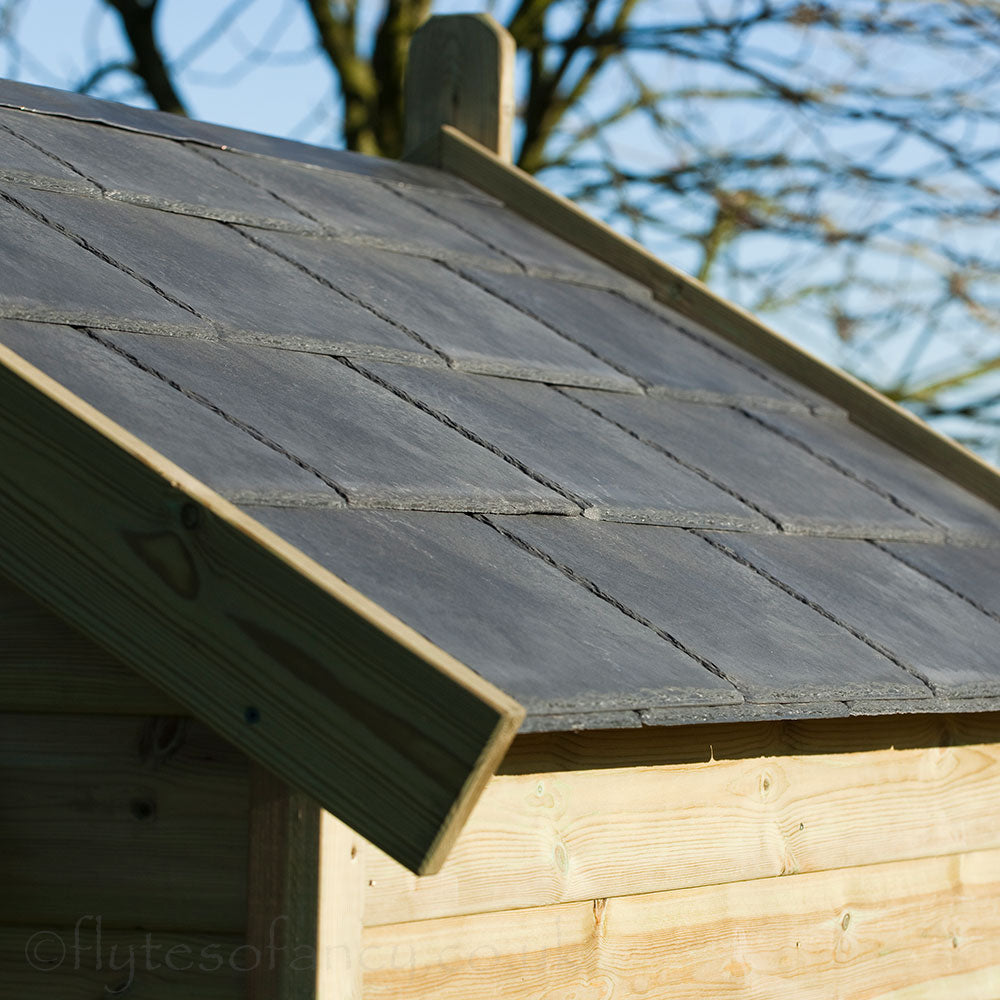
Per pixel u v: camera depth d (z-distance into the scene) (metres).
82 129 3.68
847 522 3.27
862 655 2.55
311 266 3.32
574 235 4.59
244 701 1.88
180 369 2.45
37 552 2.08
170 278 2.86
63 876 2.33
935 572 3.27
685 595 2.48
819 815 2.91
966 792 3.27
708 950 2.71
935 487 3.99
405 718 1.74
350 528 2.15
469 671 1.75
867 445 4.11
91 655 2.35
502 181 4.72
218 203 3.46
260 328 2.77
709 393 3.77
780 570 2.82
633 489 2.84
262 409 2.44
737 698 2.16
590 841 2.50
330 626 1.81
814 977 2.90
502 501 2.48
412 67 5.04
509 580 2.22
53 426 2.06
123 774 2.32
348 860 2.17
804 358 4.33
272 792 2.19
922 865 3.18
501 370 3.17
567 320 3.82
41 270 2.61
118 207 3.17
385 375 2.86
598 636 2.16
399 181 4.47
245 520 1.91
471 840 2.32
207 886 2.23
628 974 2.56
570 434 3.00
